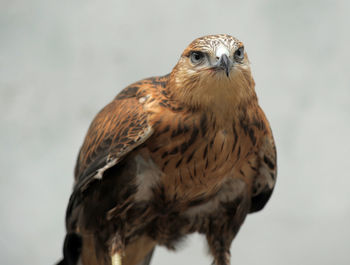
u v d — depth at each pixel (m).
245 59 6.84
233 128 6.79
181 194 7.21
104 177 7.14
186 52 6.80
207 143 6.76
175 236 7.93
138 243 7.93
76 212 7.48
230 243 7.77
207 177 7.03
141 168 7.06
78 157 8.22
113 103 7.71
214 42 6.63
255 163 7.39
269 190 7.80
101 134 7.29
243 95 6.74
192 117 6.70
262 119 7.08
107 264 7.40
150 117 6.79
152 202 7.28
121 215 7.26
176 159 6.86
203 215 7.66
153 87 7.24
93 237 7.58
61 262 8.22
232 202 7.57
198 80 6.57
